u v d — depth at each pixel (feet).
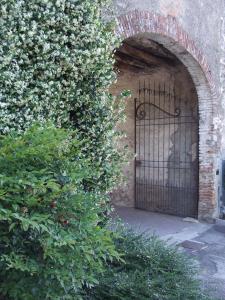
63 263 6.81
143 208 26.61
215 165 23.12
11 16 10.19
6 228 6.76
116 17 14.78
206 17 22.52
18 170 7.09
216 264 15.65
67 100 11.91
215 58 23.39
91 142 12.71
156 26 17.79
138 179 26.96
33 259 6.83
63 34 11.34
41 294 6.97
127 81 26.45
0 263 6.75
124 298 9.39
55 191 7.06
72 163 8.35
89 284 7.91
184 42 20.20
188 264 11.91
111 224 12.69
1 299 7.10
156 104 25.96
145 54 22.36
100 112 12.73
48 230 6.60
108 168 12.98
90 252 7.00
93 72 12.23
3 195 6.51
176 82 24.76
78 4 11.46
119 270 10.69
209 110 23.11
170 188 25.27
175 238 19.43
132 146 27.22
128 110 27.02
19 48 10.57
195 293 10.27
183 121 24.63
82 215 7.53
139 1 16.70
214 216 22.95
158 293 9.67
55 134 8.23
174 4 19.35
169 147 25.40
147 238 12.95
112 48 12.85
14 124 10.57
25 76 10.79
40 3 10.75
